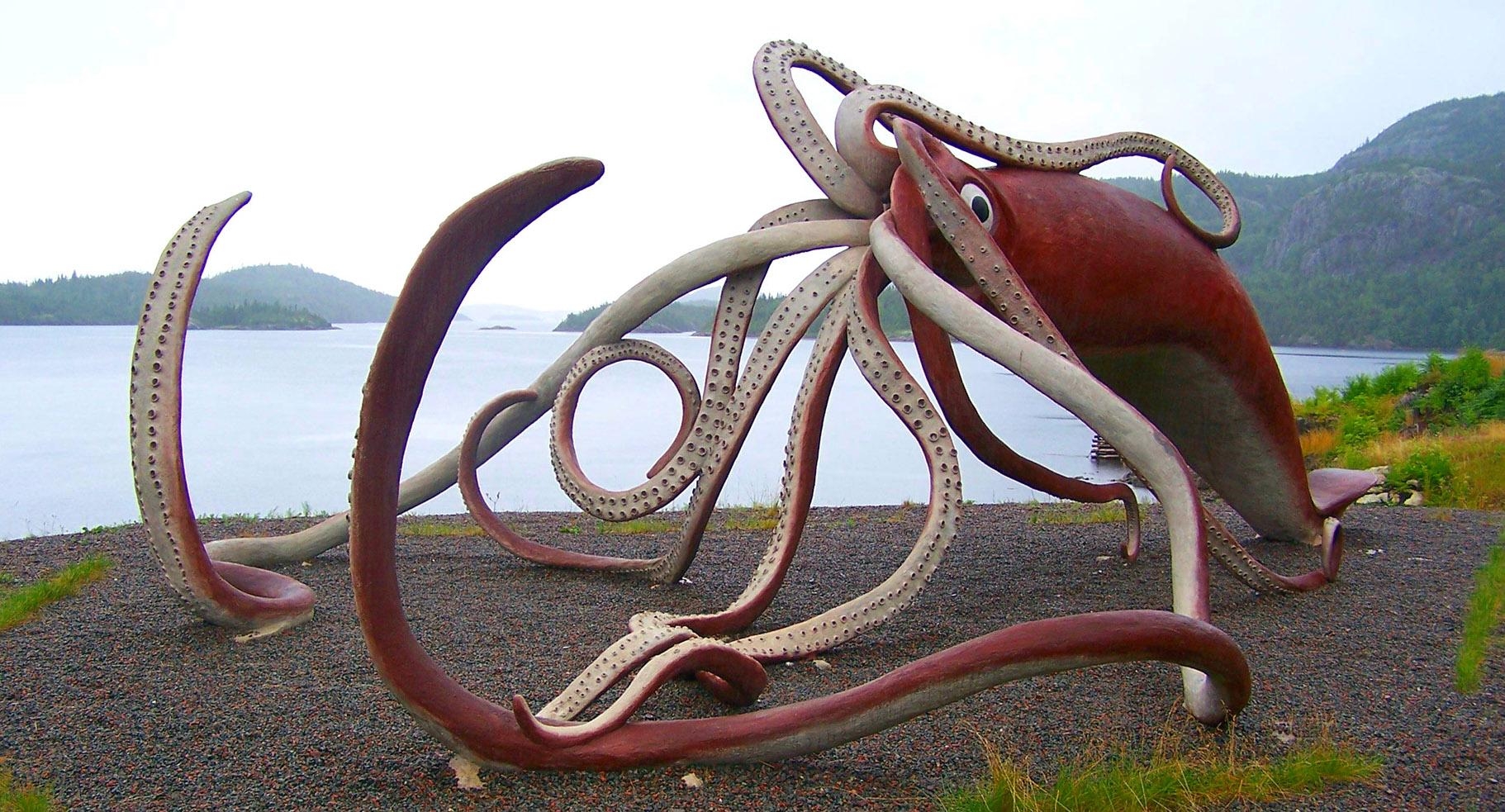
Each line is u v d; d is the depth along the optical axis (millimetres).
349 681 6035
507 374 63469
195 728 5332
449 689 4523
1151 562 9602
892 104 7574
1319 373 74438
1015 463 7488
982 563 9617
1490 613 7609
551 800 4469
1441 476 14680
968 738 5230
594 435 33031
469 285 4137
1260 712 5699
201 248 6836
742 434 7473
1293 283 145750
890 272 6473
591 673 5105
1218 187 8719
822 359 6793
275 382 58844
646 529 11656
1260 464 9078
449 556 9727
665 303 7840
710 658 5129
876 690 4652
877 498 20609
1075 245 7484
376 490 4203
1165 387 8586
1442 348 126938
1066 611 7781
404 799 4520
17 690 5902
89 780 4750
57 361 76812
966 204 6883
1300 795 4699
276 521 12102
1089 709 5660
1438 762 5078
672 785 4602
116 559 9367
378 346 4027
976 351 6094
